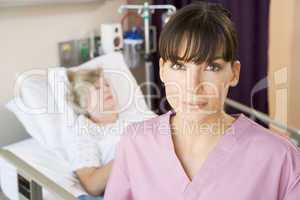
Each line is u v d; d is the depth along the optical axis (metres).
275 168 0.88
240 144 0.91
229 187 0.90
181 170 0.94
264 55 2.28
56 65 2.25
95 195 1.68
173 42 0.83
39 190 1.40
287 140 0.92
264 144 0.89
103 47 2.31
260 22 2.23
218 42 0.81
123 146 1.03
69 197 1.24
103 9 2.42
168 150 0.96
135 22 2.60
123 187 1.05
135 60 2.46
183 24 0.83
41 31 2.15
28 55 2.12
